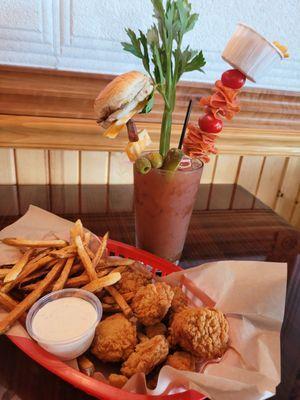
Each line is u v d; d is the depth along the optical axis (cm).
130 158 36
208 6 56
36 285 34
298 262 45
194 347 28
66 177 64
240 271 33
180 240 41
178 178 36
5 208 54
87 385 25
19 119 56
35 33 52
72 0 51
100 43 55
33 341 28
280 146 70
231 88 34
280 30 61
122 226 51
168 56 33
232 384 24
